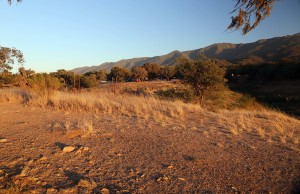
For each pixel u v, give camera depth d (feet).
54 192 11.32
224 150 19.35
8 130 22.00
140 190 12.23
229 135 24.32
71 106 36.50
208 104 58.70
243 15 18.70
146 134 22.70
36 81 57.00
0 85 73.72
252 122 33.40
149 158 16.70
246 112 44.24
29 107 36.22
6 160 14.70
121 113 33.42
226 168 15.72
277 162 17.29
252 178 14.44
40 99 39.96
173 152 18.11
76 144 18.60
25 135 20.47
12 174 12.78
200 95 60.70
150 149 18.53
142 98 47.29
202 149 19.26
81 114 31.78
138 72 271.08
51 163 14.74
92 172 13.96
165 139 21.38
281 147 21.21
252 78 226.58
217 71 60.13
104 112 33.42
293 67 207.31
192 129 25.96
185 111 38.50
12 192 10.86
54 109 34.88
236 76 239.91
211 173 14.83
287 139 24.58
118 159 16.21
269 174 15.14
